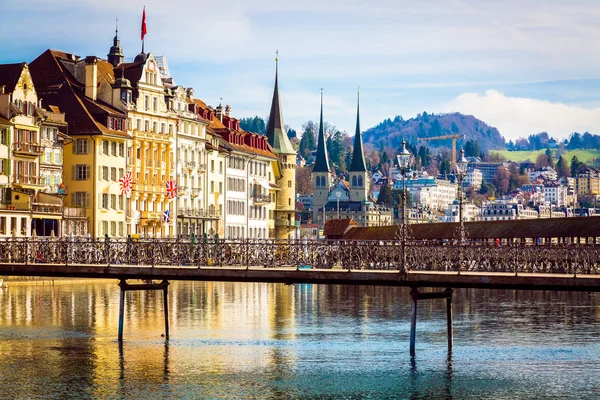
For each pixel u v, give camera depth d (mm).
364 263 87938
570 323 111625
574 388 76375
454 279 82500
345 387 77062
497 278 80938
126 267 94375
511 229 147875
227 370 83000
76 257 97688
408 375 80938
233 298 144000
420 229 169875
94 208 184750
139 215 199750
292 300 141625
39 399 73500
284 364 85375
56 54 193125
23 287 151500
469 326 109250
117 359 87500
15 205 164500
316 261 89438
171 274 92688
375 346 94688
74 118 185500
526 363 85625
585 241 141750
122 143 192750
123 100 194375
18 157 167125
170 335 101812
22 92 168750
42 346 93938
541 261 82250
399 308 130000
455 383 78125
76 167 185625
